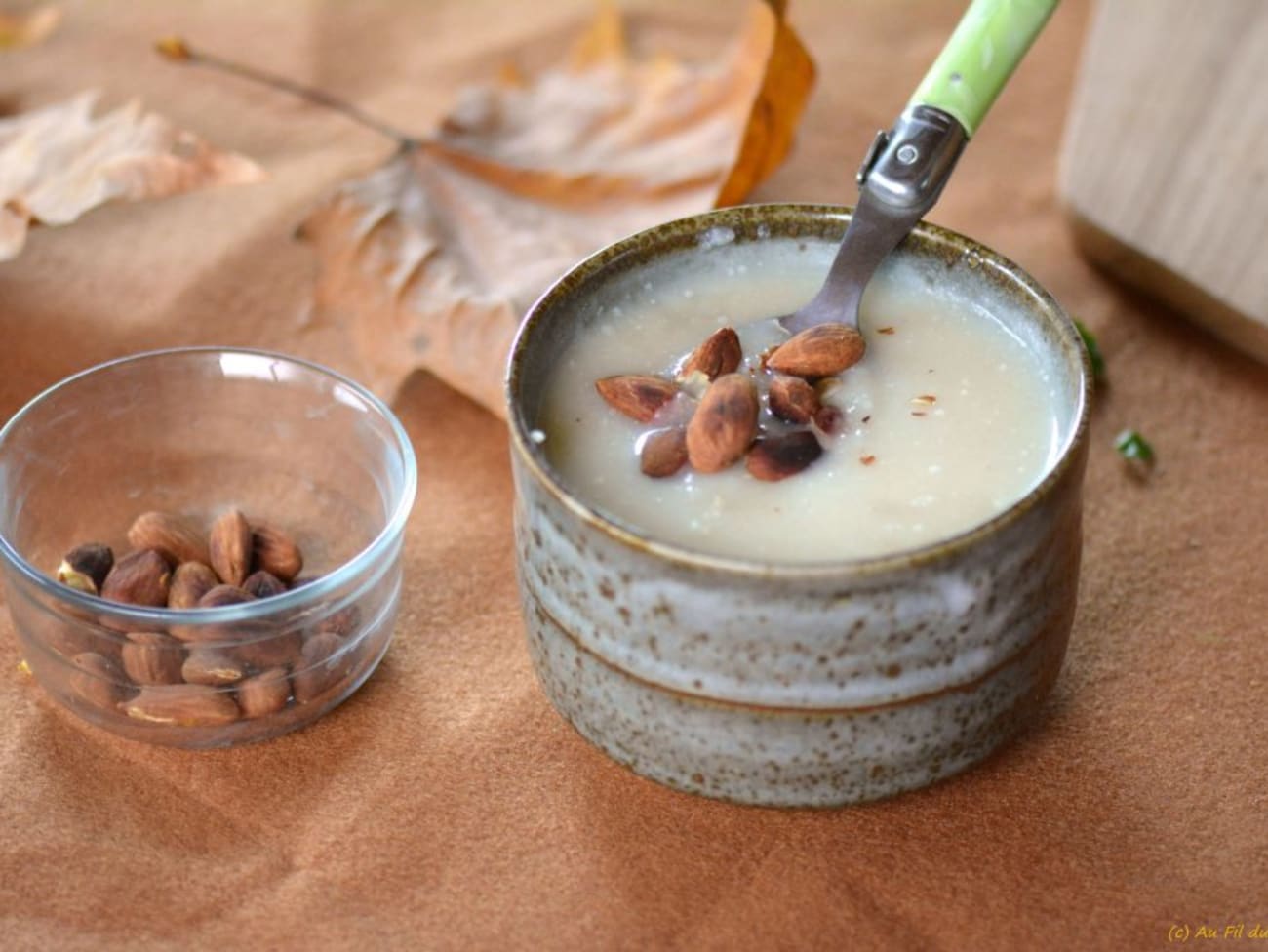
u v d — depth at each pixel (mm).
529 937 429
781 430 450
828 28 720
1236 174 546
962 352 465
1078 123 587
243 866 443
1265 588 501
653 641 417
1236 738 466
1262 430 548
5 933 428
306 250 616
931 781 440
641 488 439
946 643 415
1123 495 529
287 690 461
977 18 466
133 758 466
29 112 671
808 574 397
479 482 540
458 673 487
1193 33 543
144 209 634
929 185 457
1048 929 428
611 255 473
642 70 646
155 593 479
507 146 612
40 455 499
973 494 435
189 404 519
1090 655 486
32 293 599
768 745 426
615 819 451
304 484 528
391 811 454
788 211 482
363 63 704
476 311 548
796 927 429
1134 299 594
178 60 675
